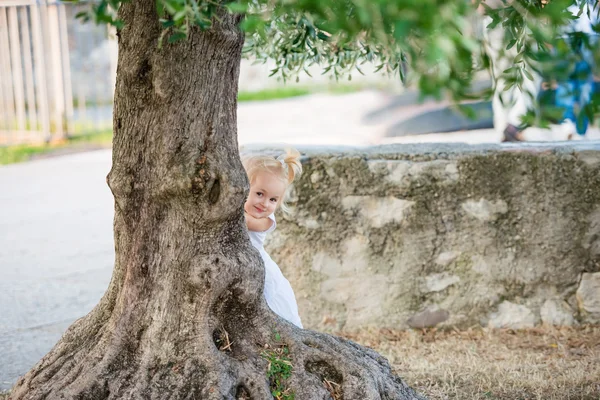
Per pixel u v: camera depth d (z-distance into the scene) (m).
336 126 13.53
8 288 5.88
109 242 7.29
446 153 4.71
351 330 4.82
